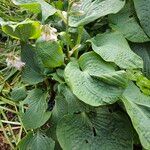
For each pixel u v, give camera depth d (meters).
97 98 0.51
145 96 0.55
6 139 0.59
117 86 0.52
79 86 0.51
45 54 0.56
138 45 0.63
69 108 0.54
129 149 0.52
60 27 0.63
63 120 0.53
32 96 0.57
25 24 0.54
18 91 0.59
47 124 0.58
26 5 0.58
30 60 0.58
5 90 0.64
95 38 0.60
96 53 0.56
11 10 0.77
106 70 0.54
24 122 0.55
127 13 0.63
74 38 0.62
